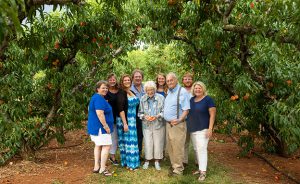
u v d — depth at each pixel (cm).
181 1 561
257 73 602
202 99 499
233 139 830
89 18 595
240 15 523
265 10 427
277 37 407
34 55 594
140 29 733
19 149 635
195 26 598
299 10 321
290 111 471
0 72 609
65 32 580
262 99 611
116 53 771
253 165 604
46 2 299
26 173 547
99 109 491
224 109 685
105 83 502
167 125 517
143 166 551
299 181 507
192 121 505
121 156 566
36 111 676
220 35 554
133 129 545
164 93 586
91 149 746
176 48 843
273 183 502
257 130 651
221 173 539
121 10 522
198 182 491
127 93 550
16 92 623
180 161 514
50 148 770
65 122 702
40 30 546
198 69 698
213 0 500
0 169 577
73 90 663
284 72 552
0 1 174
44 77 653
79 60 764
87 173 534
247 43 550
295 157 661
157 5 595
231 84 644
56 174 537
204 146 500
